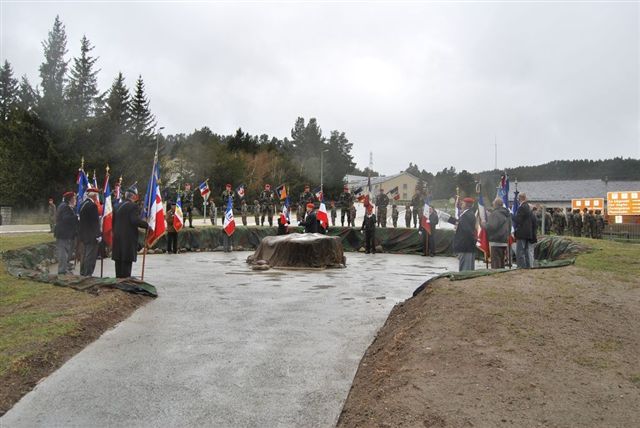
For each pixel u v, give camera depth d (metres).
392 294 11.30
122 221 11.27
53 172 45.78
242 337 7.45
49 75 50.34
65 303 8.65
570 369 5.10
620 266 10.47
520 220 12.10
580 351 5.57
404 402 4.46
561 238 16.50
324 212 20.84
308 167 79.12
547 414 4.23
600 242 15.56
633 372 5.05
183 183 55.56
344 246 24.92
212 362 6.33
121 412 4.93
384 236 24.42
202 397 5.29
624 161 114.88
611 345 5.75
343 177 84.31
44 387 5.47
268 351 6.79
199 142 65.50
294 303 10.09
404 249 23.88
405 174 92.75
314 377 5.84
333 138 86.50
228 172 56.53
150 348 6.85
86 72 53.25
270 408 5.03
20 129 46.22
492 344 5.75
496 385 4.74
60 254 12.59
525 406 4.35
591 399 4.49
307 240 16.80
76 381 5.66
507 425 4.05
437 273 15.50
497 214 12.16
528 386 4.71
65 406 5.04
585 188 69.19
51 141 45.44
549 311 6.95
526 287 8.30
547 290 8.11
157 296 10.59
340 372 6.00
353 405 4.87
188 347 6.93
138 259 19.83
